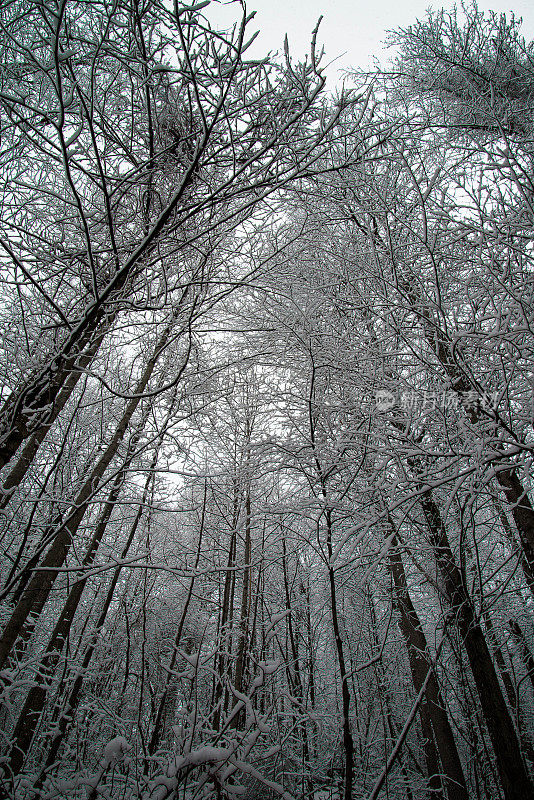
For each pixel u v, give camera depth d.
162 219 2.35
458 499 4.26
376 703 6.34
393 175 5.18
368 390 5.09
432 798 5.24
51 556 4.54
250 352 5.89
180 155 2.84
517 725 3.68
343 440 4.14
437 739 5.36
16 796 2.95
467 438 3.75
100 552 5.66
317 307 5.05
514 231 4.12
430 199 4.53
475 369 4.69
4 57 3.04
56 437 5.89
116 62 3.11
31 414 3.16
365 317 5.46
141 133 2.95
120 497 6.05
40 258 3.12
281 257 4.39
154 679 6.11
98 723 4.24
